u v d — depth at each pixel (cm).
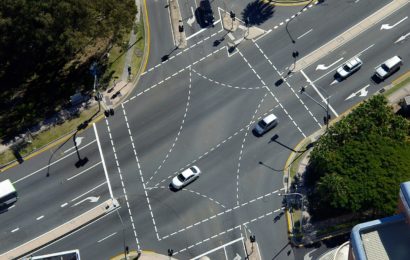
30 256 9794
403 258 6762
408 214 6781
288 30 12188
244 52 11962
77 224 10181
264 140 10875
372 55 11712
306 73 11594
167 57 12000
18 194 10550
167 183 10550
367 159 9538
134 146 10969
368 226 6925
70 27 10925
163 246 9925
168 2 12756
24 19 10594
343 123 10062
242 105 11294
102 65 11869
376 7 12331
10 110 11406
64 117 11288
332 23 12206
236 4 12638
